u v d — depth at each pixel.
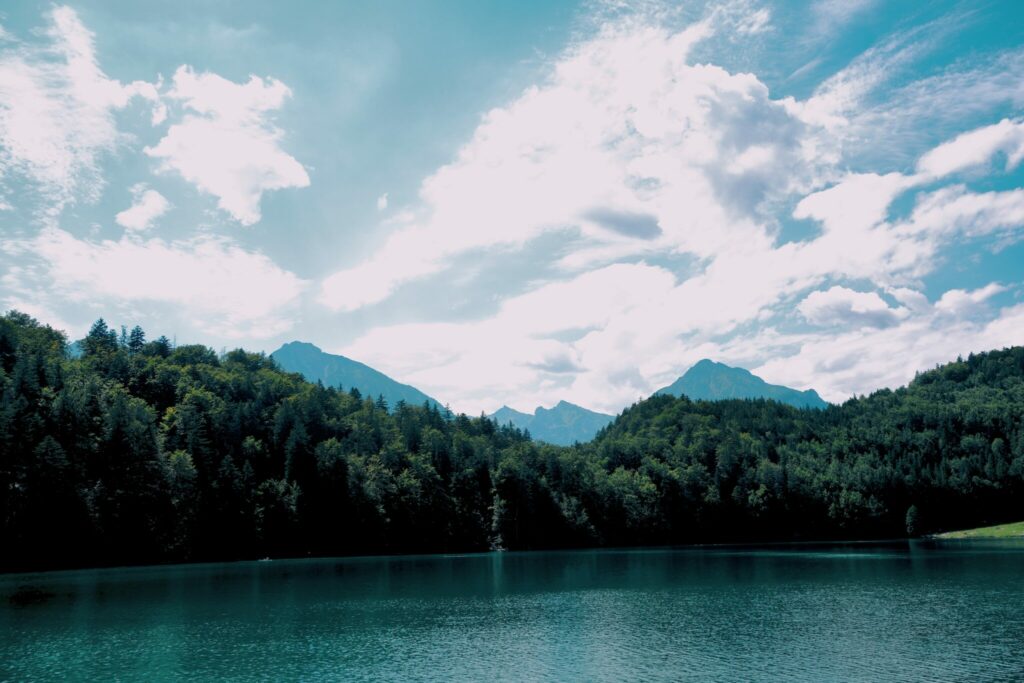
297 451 198.75
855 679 49.25
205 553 167.25
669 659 56.66
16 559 133.12
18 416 139.25
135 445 156.25
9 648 62.69
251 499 178.50
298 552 184.38
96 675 53.28
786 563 147.12
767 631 67.88
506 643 64.38
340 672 54.03
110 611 84.50
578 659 57.31
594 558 176.62
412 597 98.06
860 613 77.38
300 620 77.88
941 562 139.62
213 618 79.38
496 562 165.12
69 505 138.62
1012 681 48.19
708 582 112.75
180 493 165.12
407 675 53.03
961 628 67.25
